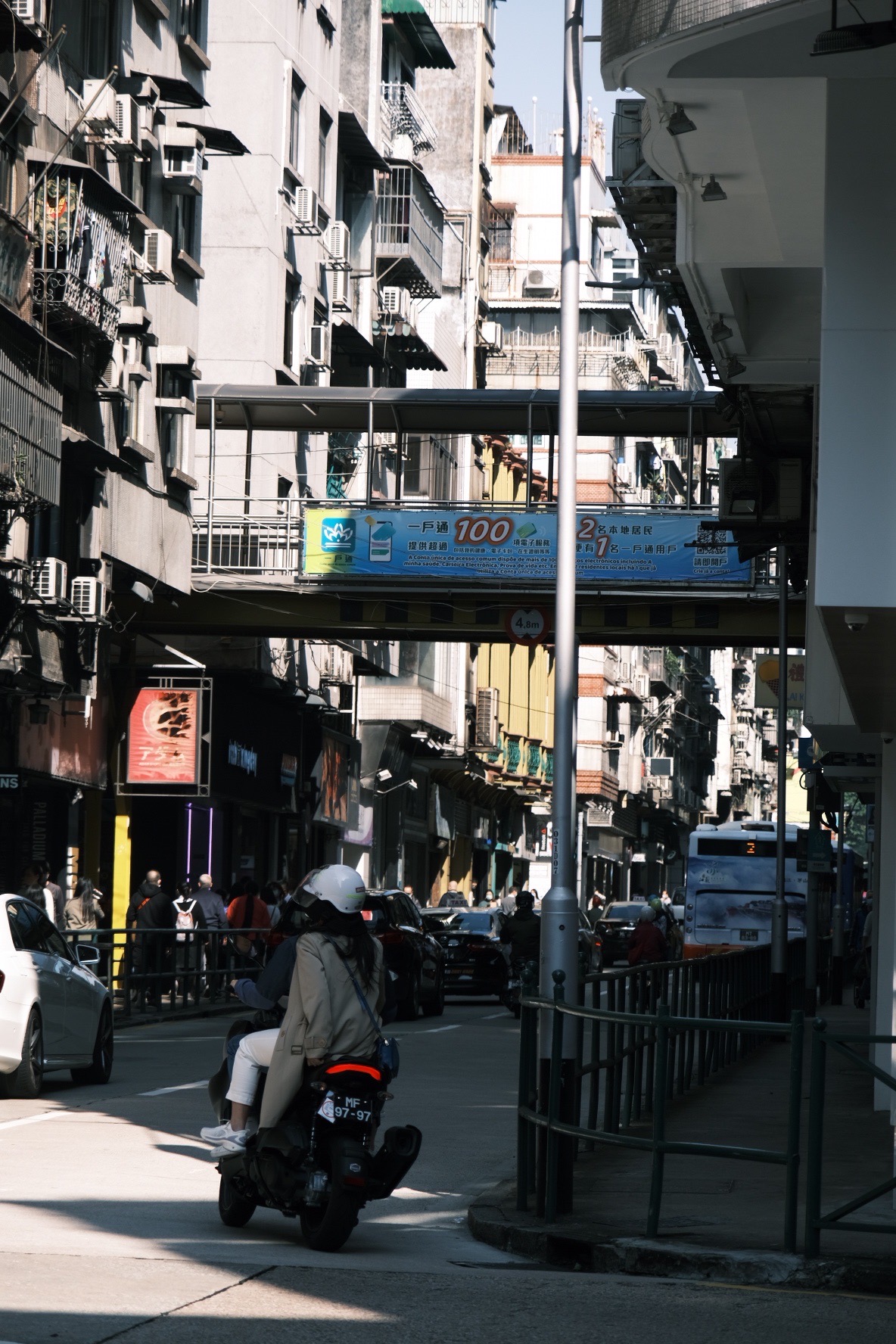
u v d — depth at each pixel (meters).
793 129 15.03
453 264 86.75
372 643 68.00
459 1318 10.38
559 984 14.34
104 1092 23.22
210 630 50.78
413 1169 17.42
